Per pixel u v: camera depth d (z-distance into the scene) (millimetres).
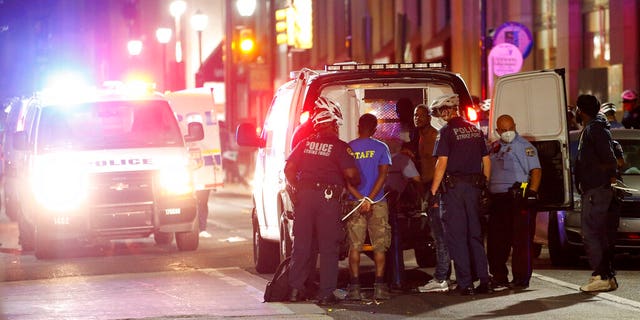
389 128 34062
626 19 66812
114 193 43406
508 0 79125
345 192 30125
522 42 57156
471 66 84062
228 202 77062
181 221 43969
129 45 108125
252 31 85875
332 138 29562
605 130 31297
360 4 109562
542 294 31062
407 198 32688
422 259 37969
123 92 46344
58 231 42938
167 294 31859
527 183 32062
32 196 43844
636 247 36781
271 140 36562
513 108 35125
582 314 27688
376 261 30219
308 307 28891
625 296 30672
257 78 92625
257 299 30500
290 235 33562
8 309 29375
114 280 35656
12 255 45219
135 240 50281
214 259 41812
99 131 45094
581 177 31531
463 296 30766
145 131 45344
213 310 28578
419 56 96312
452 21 85938
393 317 27562
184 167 44219
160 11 134500
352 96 33500
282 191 33781
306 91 32406
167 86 101750
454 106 31031
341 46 116438
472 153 30797
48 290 33406
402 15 98062
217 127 52562
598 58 70812
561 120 33688
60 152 44094
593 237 31406
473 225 30969
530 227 32250
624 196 35000
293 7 108562
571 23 72375
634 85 66438
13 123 55750
